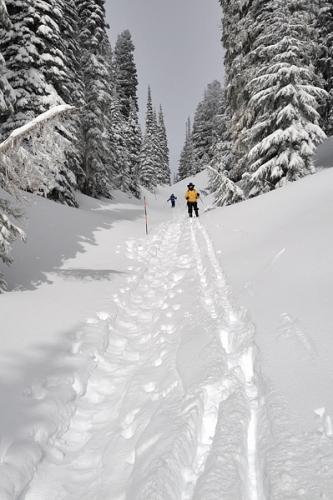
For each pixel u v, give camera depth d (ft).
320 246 16.14
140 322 16.83
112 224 41.09
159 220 58.39
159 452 7.00
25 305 16.25
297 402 7.36
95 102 67.92
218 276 19.54
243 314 13.07
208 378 9.30
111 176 92.94
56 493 7.13
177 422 7.88
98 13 69.46
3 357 11.21
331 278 12.83
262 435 6.97
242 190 53.26
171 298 18.12
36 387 10.06
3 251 18.03
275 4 42.50
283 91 40.16
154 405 9.18
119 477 7.19
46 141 16.53
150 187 156.97
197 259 24.97
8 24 22.95
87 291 19.88
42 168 17.16
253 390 8.96
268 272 16.34
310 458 5.86
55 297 18.38
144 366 11.98
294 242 18.45
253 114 49.11
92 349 12.91
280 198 32.24
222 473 6.19
